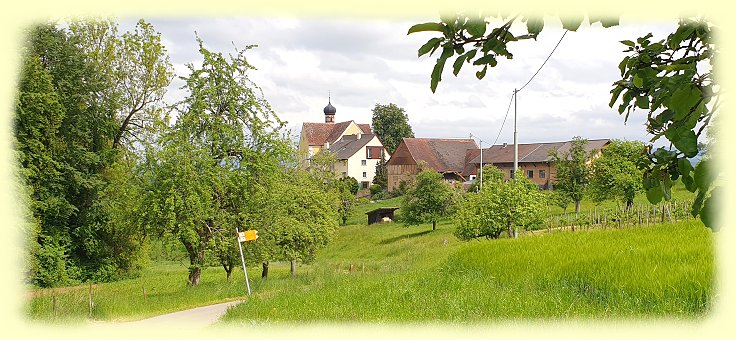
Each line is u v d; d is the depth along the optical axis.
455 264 22.16
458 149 98.50
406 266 31.14
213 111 26.88
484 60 2.64
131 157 38.78
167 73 39.81
